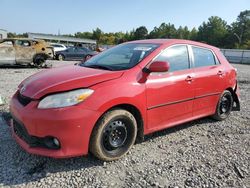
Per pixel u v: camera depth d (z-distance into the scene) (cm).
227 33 11056
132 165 388
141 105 409
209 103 551
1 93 782
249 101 838
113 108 383
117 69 420
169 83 448
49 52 1695
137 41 528
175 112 471
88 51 2548
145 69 423
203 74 523
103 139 376
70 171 364
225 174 376
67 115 339
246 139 509
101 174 361
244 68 2459
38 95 352
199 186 345
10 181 336
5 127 500
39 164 377
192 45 528
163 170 379
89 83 366
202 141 488
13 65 1672
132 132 405
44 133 341
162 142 473
